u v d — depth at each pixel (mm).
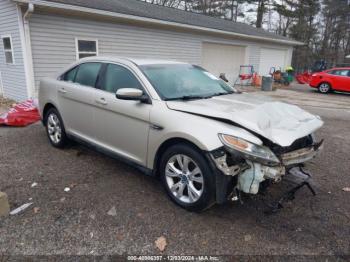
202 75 4102
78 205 3061
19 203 3080
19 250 2377
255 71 18516
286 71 19922
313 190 3375
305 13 34219
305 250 2463
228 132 2621
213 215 2938
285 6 32469
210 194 2746
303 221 2875
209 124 2730
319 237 2635
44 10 8312
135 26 10922
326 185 3693
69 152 4641
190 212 2973
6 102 9297
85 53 9695
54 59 8938
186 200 2984
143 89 3344
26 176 3730
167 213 2949
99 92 3785
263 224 2809
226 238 2594
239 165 2660
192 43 13602
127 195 3295
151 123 3111
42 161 4246
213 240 2562
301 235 2656
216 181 2676
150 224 2766
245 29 18234
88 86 4051
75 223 2750
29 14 7816
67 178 3695
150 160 3236
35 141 5195
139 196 3275
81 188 3436
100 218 2838
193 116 2879
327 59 36812
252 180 2607
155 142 3107
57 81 4641
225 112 2848
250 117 2809
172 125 2914
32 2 7535
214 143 2629
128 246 2463
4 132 5762
